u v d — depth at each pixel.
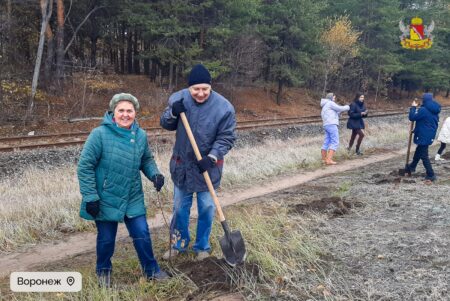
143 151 3.72
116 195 3.55
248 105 24.77
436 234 4.66
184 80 24.48
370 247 4.33
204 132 3.99
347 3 32.53
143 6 19.42
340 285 3.57
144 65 26.03
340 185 7.74
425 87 40.47
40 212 5.94
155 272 3.82
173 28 19.59
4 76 18.06
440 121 21.81
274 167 9.44
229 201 7.02
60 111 17.56
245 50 22.94
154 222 5.84
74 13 20.59
